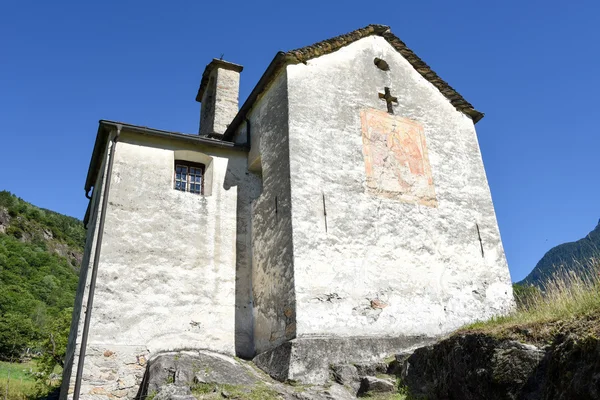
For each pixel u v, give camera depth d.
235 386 6.92
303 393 6.79
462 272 10.08
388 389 7.05
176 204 9.98
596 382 4.32
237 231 10.32
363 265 9.02
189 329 9.05
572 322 5.31
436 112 11.83
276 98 10.41
